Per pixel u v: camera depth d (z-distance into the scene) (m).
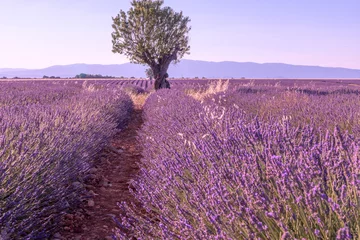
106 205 4.93
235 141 3.95
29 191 3.54
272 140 3.68
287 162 2.93
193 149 4.36
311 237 2.10
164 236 2.92
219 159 3.71
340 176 2.58
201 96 16.94
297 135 4.20
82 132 6.38
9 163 3.66
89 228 4.15
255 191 2.60
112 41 31.06
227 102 10.63
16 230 3.26
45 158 4.23
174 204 3.45
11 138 4.36
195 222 2.90
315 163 2.73
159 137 6.23
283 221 2.25
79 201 4.76
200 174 3.53
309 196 2.17
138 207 4.73
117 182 6.06
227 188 3.05
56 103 11.49
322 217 2.17
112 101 12.82
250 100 10.73
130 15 30.42
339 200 2.28
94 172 6.49
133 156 8.06
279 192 2.43
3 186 3.39
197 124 5.60
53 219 4.03
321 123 5.90
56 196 4.09
